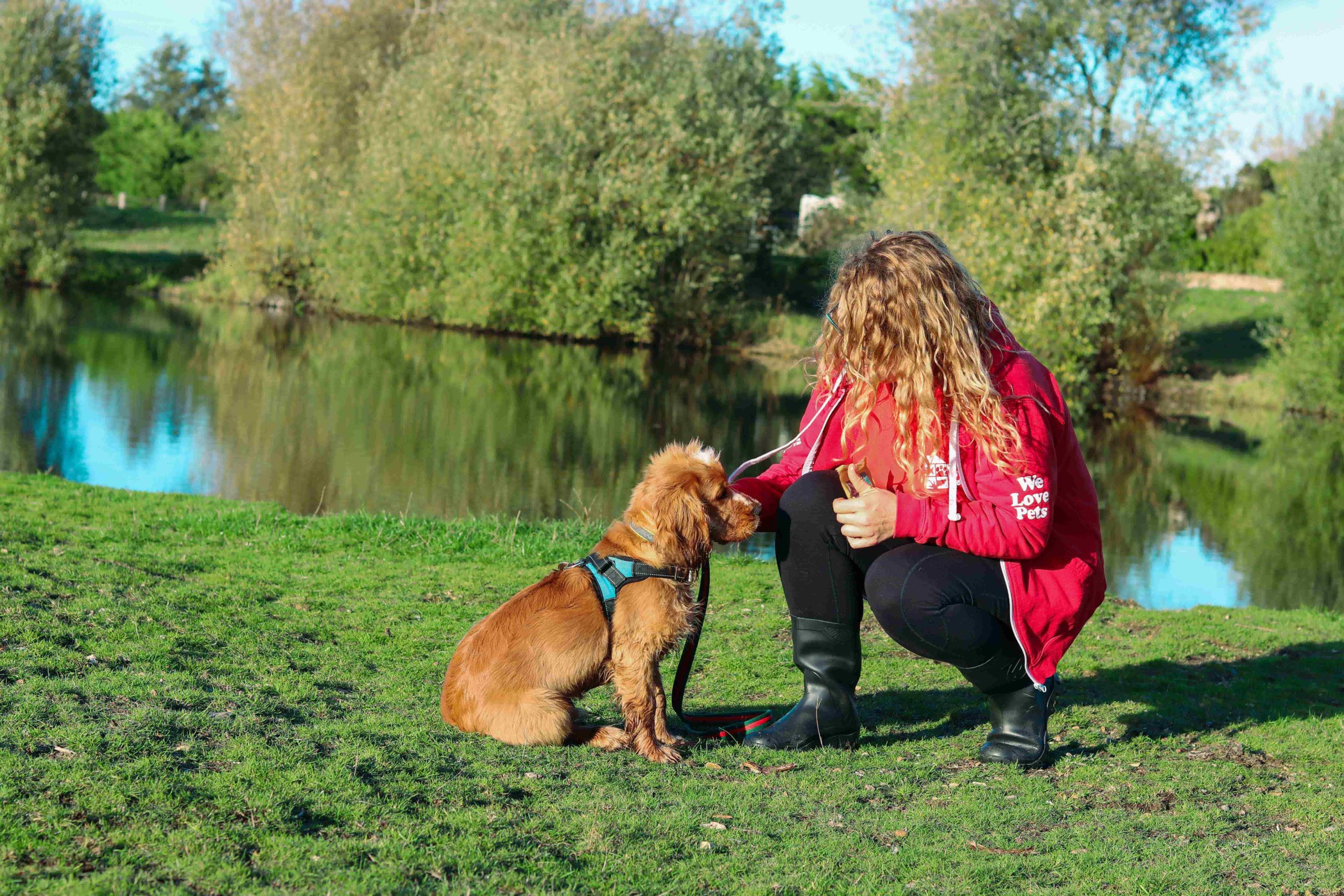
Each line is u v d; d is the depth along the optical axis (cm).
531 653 309
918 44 2039
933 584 307
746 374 2314
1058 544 318
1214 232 3966
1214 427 1997
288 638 421
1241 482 1467
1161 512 1248
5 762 247
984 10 1988
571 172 2508
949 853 255
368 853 225
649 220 2469
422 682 377
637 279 2500
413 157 2617
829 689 338
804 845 254
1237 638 540
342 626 452
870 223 2159
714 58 3064
